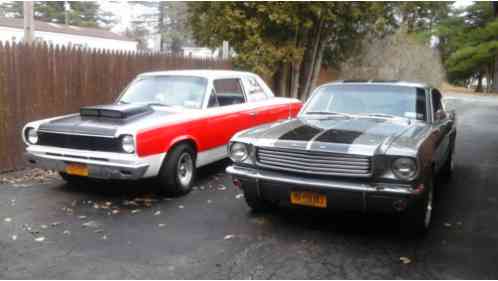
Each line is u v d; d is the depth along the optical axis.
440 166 6.28
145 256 4.32
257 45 14.45
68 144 5.91
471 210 5.82
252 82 8.27
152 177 6.12
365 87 6.27
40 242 4.63
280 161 4.79
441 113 6.16
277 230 5.05
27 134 6.24
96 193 6.42
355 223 5.28
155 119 6.04
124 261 4.21
